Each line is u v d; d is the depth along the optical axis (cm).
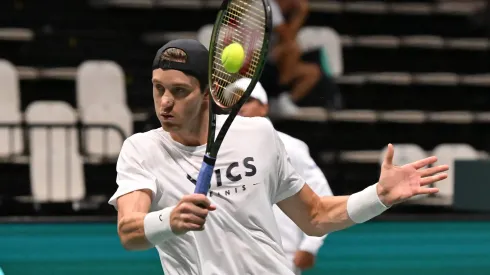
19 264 1463
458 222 1828
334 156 2530
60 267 1462
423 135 2738
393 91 2823
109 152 2327
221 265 693
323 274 1480
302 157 1055
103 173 2341
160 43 2725
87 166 2327
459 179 1734
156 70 678
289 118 2453
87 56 2648
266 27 667
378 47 2886
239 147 712
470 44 2925
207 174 655
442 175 716
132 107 2589
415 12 2981
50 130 2162
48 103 2308
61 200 2142
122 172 705
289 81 2355
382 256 1572
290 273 710
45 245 1582
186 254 695
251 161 710
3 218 1772
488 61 2977
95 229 1711
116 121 2359
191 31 2820
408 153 2444
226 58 682
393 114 2686
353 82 2739
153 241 641
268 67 2270
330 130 2662
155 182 697
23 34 2603
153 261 1509
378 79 2772
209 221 692
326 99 2394
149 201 691
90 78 2431
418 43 2897
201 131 708
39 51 2616
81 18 2738
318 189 1058
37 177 2186
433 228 1792
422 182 714
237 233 697
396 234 1734
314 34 2680
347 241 1677
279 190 750
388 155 717
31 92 2547
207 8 2820
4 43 2602
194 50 675
